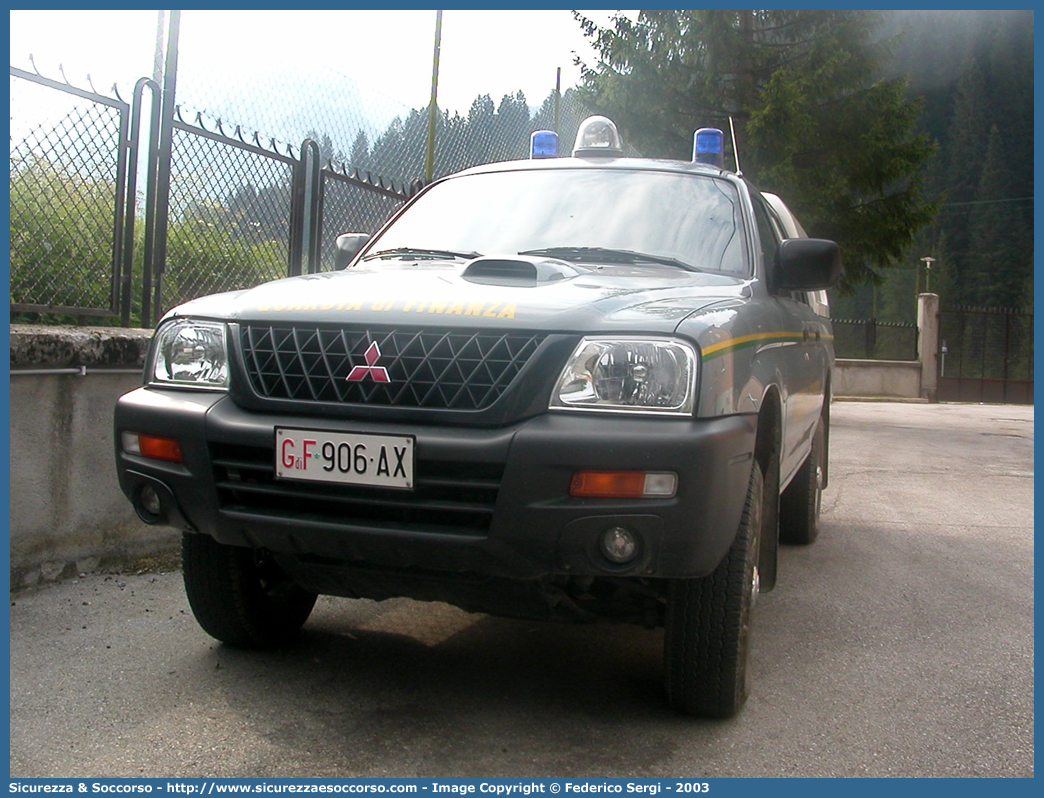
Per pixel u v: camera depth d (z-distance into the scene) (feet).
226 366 9.14
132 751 8.29
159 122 15.15
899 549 17.38
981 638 12.20
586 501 7.86
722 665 8.96
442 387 8.24
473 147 27.91
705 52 52.80
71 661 10.29
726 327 8.73
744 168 50.88
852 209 51.93
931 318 78.95
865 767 8.41
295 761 8.18
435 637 11.55
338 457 8.33
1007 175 206.90
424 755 8.36
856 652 11.56
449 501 8.14
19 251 13.16
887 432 42.75
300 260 18.54
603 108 53.98
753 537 9.27
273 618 10.81
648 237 11.66
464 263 11.02
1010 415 58.44
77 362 13.08
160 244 15.35
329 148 20.34
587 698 9.76
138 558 14.26
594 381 8.05
